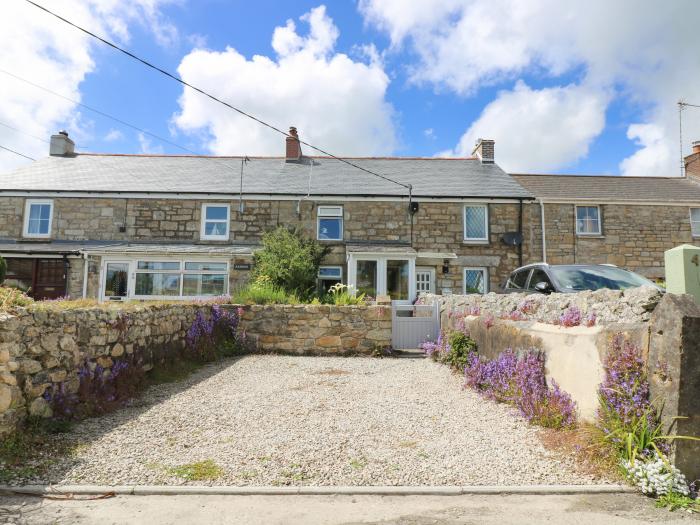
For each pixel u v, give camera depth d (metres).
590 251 16.39
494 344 6.23
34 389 4.03
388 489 3.16
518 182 18.75
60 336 4.41
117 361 5.52
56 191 15.86
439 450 3.87
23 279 14.94
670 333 3.19
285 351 9.37
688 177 20.02
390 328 9.52
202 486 3.17
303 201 16.19
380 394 5.80
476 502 3.03
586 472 3.41
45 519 2.72
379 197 16.14
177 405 5.16
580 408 4.11
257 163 18.97
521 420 4.63
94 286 14.80
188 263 15.17
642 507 2.95
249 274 14.94
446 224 16.25
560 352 4.47
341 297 10.70
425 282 16.08
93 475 3.30
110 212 15.95
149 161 18.92
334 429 4.38
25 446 3.68
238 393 5.78
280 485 3.22
